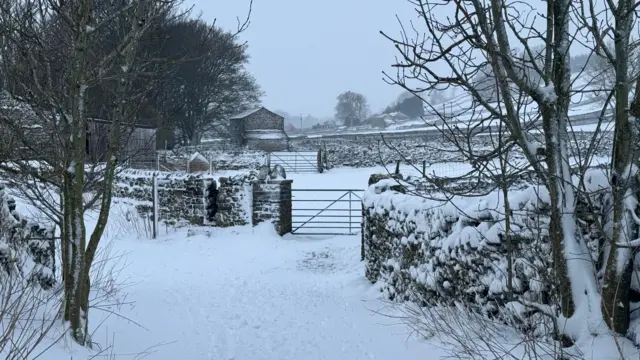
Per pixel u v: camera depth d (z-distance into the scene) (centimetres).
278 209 1383
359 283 909
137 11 489
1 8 429
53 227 715
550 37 380
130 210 1552
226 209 1402
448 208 613
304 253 1208
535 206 481
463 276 568
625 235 369
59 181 525
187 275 1000
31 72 474
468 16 341
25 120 556
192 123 3625
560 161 383
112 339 572
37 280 618
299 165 3412
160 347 571
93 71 498
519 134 380
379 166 3184
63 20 484
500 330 478
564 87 377
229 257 1172
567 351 370
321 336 623
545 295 461
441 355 495
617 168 375
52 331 488
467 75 357
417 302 675
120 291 823
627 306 371
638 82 367
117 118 517
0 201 589
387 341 580
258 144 4412
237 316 718
